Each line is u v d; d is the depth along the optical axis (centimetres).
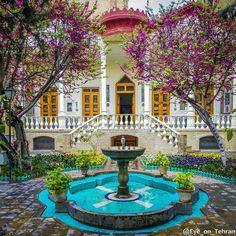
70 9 997
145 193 820
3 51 911
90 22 1041
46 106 1903
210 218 577
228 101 1673
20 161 1046
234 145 1616
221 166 1059
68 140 1493
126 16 1552
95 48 1110
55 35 908
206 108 1104
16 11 604
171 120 1758
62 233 505
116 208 673
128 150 728
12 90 947
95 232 517
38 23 720
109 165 1261
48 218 582
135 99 1950
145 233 514
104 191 838
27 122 1680
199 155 1373
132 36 1122
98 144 1551
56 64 1035
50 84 1063
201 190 825
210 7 1015
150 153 1489
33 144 1672
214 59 998
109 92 1962
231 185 884
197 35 1007
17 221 564
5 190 821
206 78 1037
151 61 1083
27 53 1030
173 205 603
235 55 988
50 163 1154
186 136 1553
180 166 1127
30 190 820
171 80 1023
